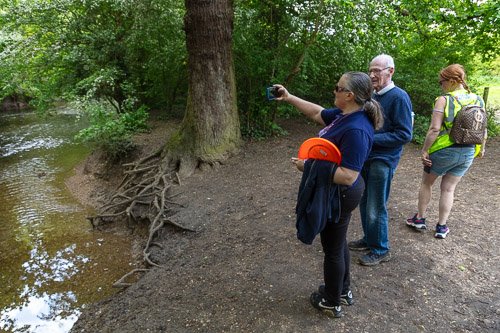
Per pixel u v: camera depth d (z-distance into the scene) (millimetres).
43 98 9781
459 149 3215
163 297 3174
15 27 9234
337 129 2150
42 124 14648
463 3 7969
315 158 2164
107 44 9555
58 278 4324
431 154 3359
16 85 10133
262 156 7078
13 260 4812
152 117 10859
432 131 3215
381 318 2574
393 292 2846
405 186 5223
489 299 2721
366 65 8164
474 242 3527
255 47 8023
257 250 3775
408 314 2604
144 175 6660
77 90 8766
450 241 3562
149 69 9516
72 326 3318
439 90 8242
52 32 9297
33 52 9289
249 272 3348
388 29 8227
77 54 8922
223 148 6836
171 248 4297
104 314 3119
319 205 2135
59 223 5953
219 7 6211
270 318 2668
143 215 5434
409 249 3438
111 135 8062
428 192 3609
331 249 2361
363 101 2113
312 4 7168
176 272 3621
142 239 5133
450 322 2510
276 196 5250
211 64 6469
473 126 3096
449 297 2764
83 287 4105
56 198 7109
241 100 8688
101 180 7855
